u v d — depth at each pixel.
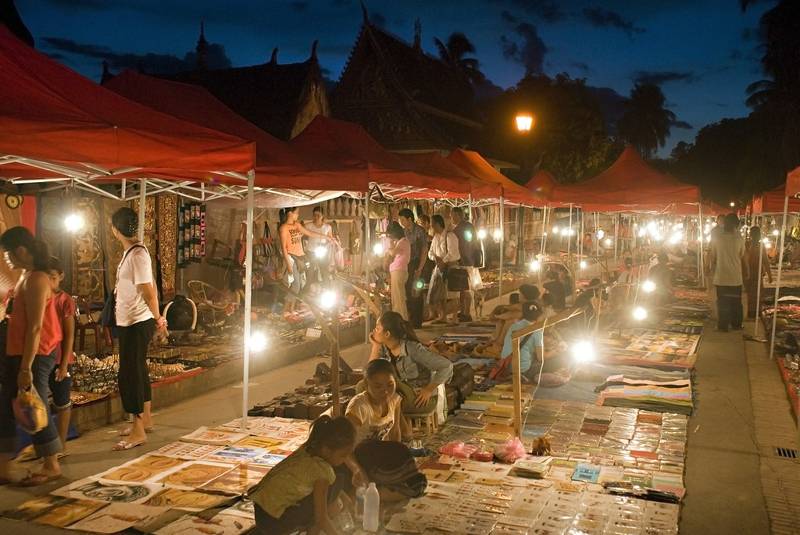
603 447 6.57
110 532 4.69
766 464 6.32
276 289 12.66
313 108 23.95
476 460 6.16
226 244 15.28
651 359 10.61
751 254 15.75
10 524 4.80
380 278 15.54
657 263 18.30
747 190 54.72
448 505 5.16
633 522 4.92
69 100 5.62
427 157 13.83
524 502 5.24
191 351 9.74
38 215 10.98
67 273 11.39
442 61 35.22
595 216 27.73
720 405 8.33
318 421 4.33
